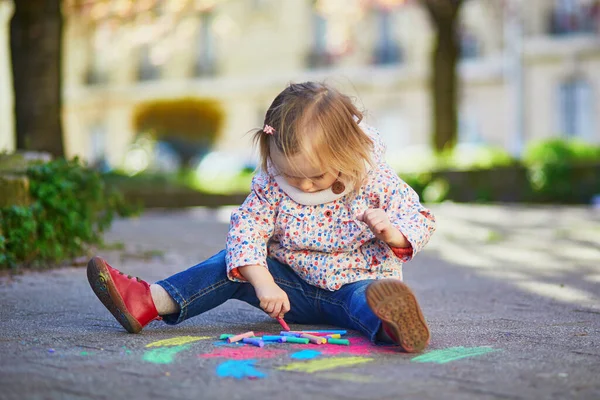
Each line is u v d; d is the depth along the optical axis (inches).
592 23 977.5
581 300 173.9
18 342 122.0
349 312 127.1
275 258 135.6
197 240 317.4
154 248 279.9
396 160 638.5
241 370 103.7
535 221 416.2
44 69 371.2
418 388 95.4
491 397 92.4
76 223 223.3
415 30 1062.4
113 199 249.9
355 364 107.7
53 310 152.5
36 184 212.5
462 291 188.4
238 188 619.5
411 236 123.6
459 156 634.2
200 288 131.7
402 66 1072.8
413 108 1070.4
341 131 123.8
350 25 948.0
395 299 111.3
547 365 108.5
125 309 128.2
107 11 765.3
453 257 266.8
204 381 98.2
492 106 1028.5
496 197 611.8
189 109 1025.5
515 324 142.2
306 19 1131.3
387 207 129.6
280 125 123.2
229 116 1197.7
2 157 223.8
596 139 976.9
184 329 135.3
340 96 126.9
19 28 371.6
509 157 639.8
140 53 1268.5
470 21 1034.7
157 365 106.7
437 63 655.8
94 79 1310.3
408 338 112.9
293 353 114.7
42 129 371.6
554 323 143.6
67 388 94.7
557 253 275.1
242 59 1187.3
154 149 871.7
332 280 130.7
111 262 233.9
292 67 1143.0
